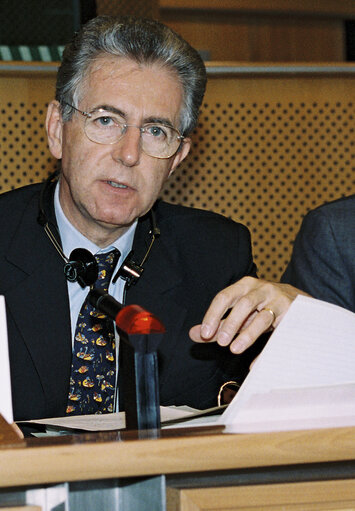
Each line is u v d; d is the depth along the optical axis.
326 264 2.07
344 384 1.05
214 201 2.94
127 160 1.62
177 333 1.79
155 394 1.05
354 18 5.20
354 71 3.02
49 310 1.68
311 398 1.05
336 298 2.05
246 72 2.94
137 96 1.64
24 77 2.79
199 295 1.86
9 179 2.78
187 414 1.29
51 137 1.80
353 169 3.05
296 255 2.16
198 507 0.91
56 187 1.84
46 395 1.63
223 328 1.31
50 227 1.75
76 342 1.67
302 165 3.02
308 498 0.94
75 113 1.67
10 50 3.46
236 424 1.02
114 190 1.66
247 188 2.97
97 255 1.75
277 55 5.17
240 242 2.00
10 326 1.66
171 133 1.69
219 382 1.83
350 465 0.99
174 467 0.87
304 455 0.92
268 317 1.33
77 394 1.66
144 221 1.88
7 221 1.78
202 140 2.93
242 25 5.11
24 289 1.68
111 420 1.30
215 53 5.08
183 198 2.92
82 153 1.65
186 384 1.79
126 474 0.85
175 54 1.67
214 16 5.07
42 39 3.57
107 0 3.79
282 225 3.00
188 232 1.96
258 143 2.98
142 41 1.65
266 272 2.98
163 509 0.90
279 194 3.00
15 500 0.90
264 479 0.96
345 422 1.00
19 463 0.81
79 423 1.26
